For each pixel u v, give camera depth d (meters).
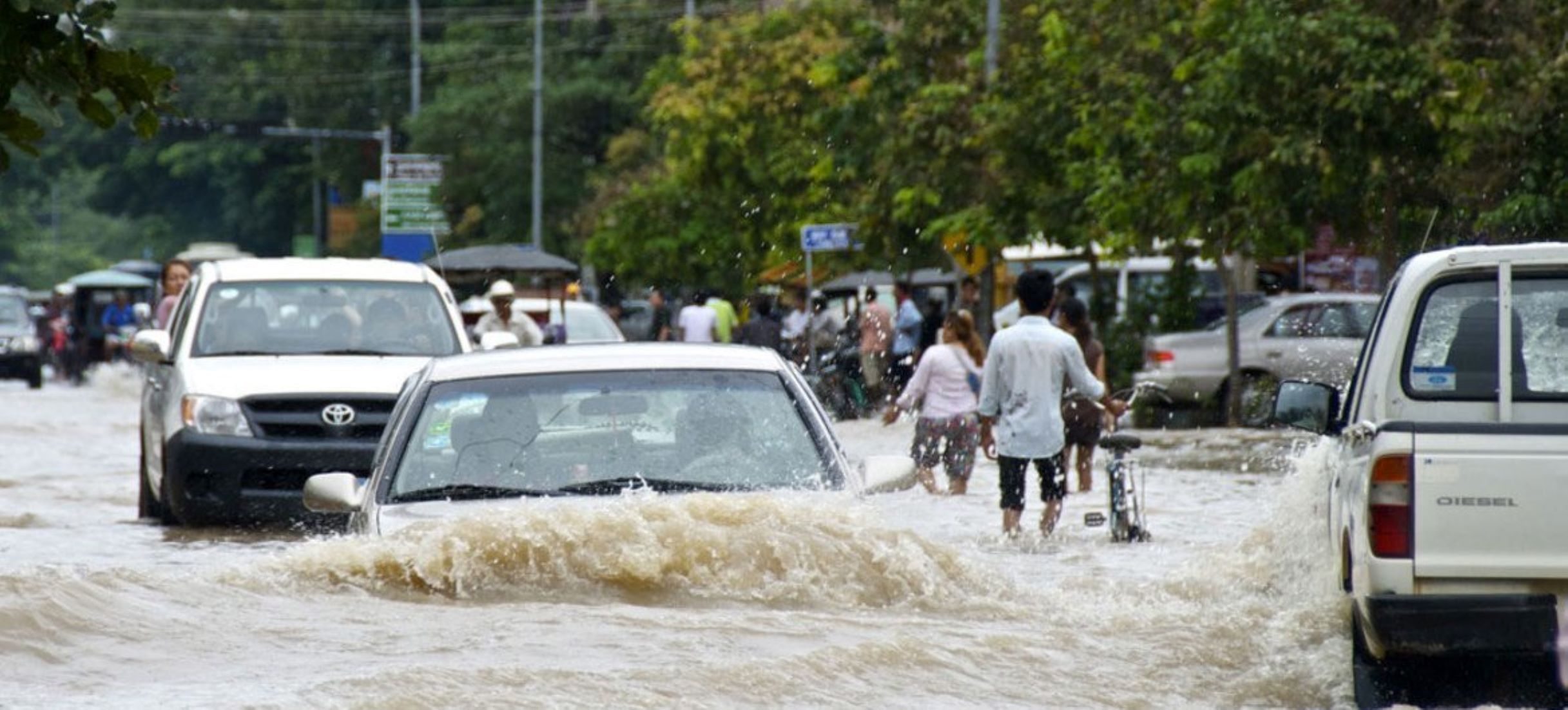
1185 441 59.19
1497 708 17.30
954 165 78.19
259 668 16.41
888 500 39.22
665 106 106.19
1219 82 57.78
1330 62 54.59
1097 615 20.97
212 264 40.34
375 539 20.14
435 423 21.59
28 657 16.48
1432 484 16.61
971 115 77.06
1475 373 18.38
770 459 21.38
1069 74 72.50
